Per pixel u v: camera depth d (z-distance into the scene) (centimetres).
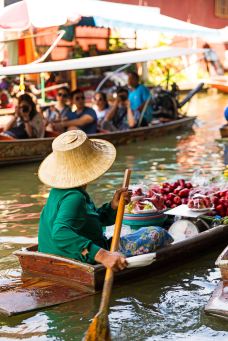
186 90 2656
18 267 683
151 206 721
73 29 1789
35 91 1727
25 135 1339
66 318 555
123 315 570
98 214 633
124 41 2409
